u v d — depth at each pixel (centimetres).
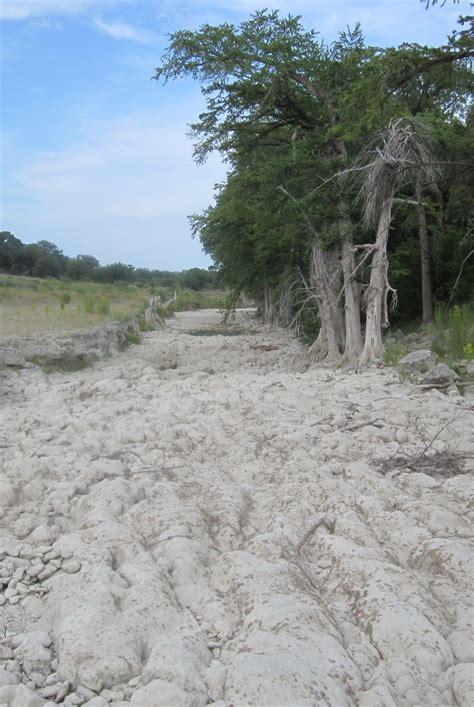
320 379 1464
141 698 345
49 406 1166
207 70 1862
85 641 396
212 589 478
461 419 964
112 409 1087
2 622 443
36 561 519
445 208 2161
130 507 628
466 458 779
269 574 471
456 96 1673
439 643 397
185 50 1834
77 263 8256
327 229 1898
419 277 2284
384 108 1370
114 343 2169
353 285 1869
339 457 799
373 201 1706
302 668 351
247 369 2027
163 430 904
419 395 1167
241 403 1123
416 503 618
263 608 421
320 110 1866
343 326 2033
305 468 754
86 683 371
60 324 2133
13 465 742
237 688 344
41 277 7419
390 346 1775
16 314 2359
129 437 887
